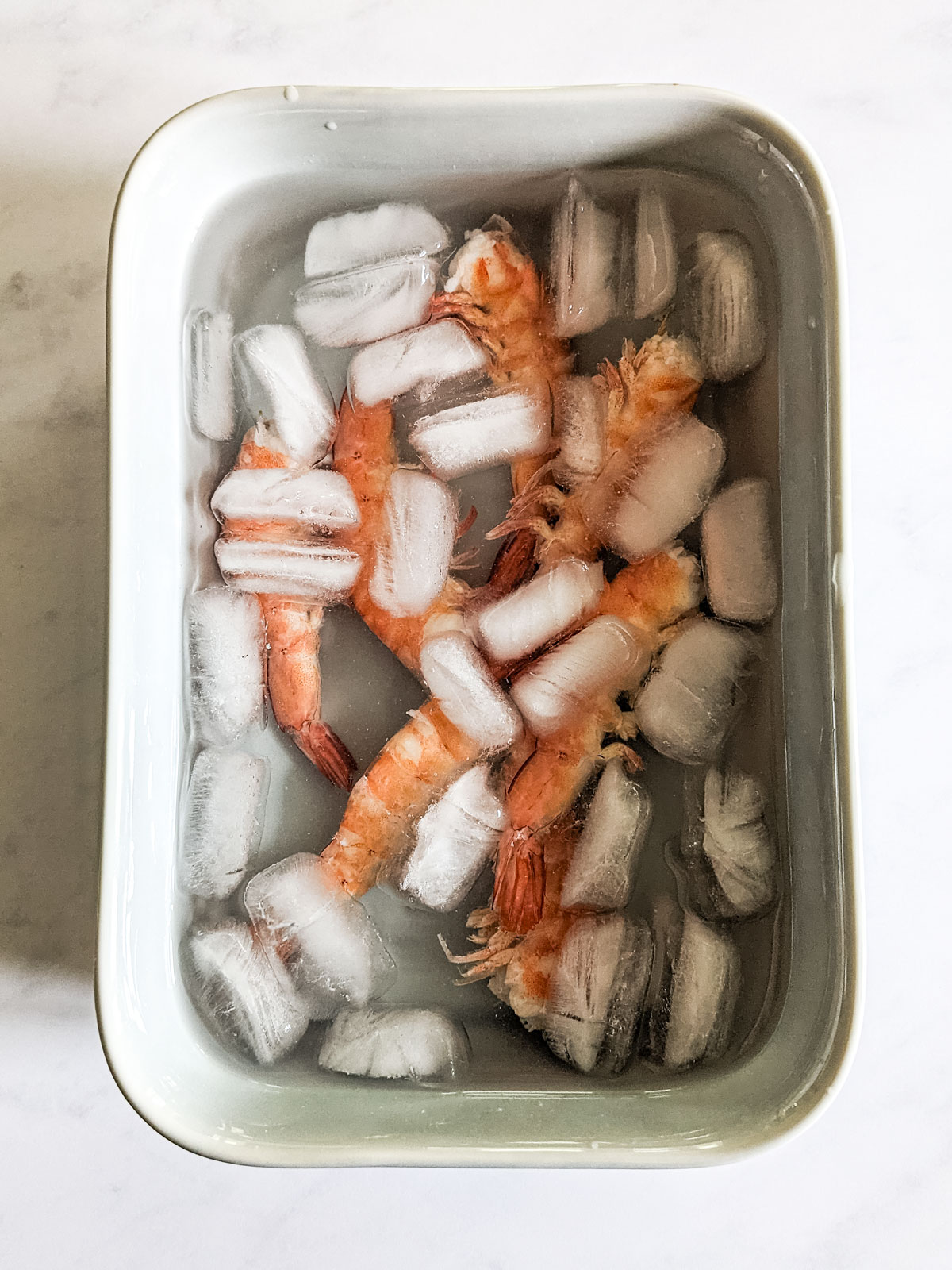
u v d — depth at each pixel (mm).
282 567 302
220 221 306
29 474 336
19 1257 341
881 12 338
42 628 336
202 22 338
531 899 303
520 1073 298
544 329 309
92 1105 344
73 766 337
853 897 279
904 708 341
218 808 306
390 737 309
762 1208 343
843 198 338
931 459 340
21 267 337
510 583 309
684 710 300
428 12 337
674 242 306
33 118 337
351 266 308
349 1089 296
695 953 299
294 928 302
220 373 309
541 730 302
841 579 281
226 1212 344
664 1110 289
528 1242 342
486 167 302
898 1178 343
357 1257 343
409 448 311
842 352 282
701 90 279
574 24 336
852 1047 276
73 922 339
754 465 302
